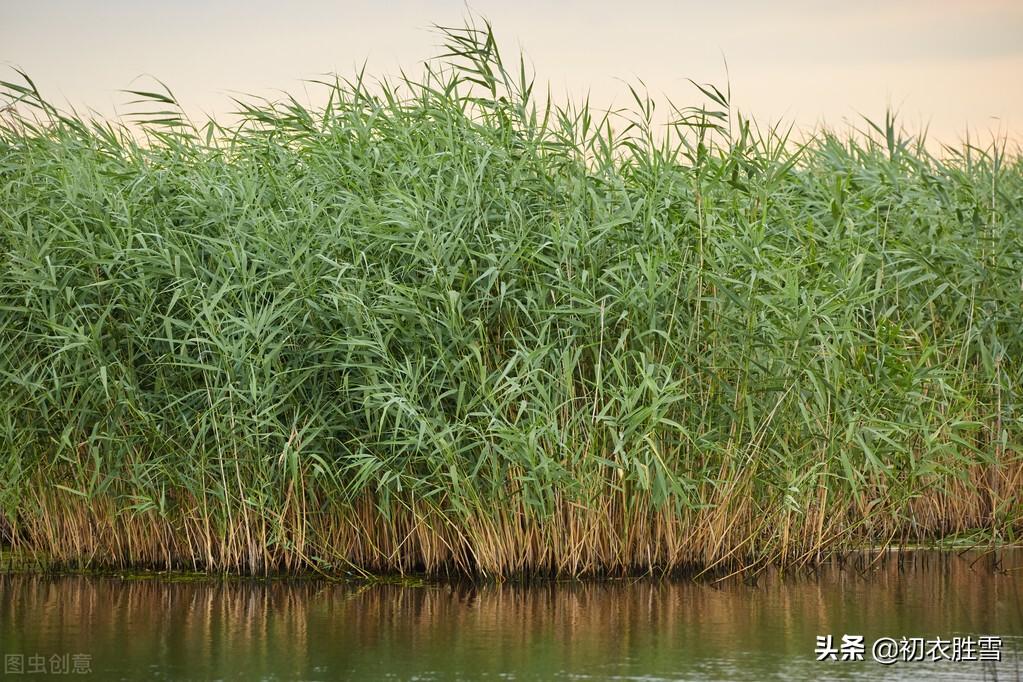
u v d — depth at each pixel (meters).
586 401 10.55
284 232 10.97
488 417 10.36
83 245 11.13
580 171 11.25
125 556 11.55
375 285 10.77
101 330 11.14
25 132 12.76
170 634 8.81
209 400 10.61
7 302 11.34
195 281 10.95
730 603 9.78
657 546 10.82
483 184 11.23
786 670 7.82
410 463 10.69
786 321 10.65
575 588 10.36
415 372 10.48
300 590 10.37
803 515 11.25
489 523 10.58
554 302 10.52
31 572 11.18
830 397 10.84
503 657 8.12
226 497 10.77
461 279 10.81
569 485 10.25
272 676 7.68
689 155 11.66
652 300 10.24
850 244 11.27
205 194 11.27
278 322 10.93
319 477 10.88
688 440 10.69
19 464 11.09
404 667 7.88
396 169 11.63
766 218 11.38
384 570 11.15
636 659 8.06
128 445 10.86
